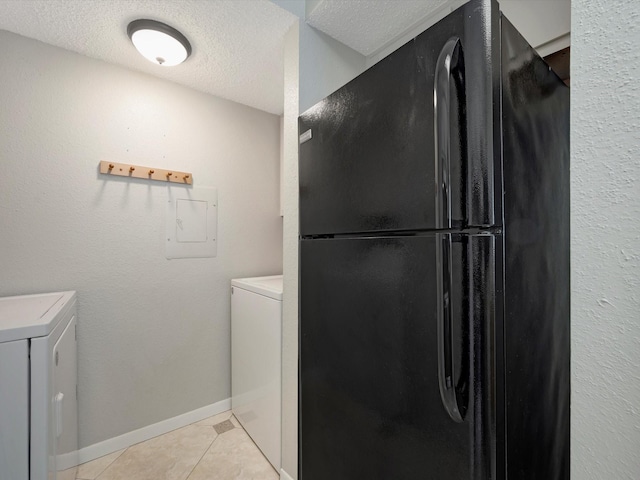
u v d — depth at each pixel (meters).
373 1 1.30
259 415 1.71
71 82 1.59
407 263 0.74
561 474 0.85
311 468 1.10
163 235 1.89
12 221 1.44
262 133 2.32
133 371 1.78
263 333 1.68
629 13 0.43
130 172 1.75
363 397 0.87
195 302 2.01
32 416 0.87
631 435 0.42
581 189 0.47
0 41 1.42
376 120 0.83
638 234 0.42
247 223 2.24
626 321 0.43
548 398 0.79
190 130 1.99
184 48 1.54
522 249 0.69
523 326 0.69
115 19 1.38
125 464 1.59
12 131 1.44
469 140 0.62
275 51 1.62
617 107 0.44
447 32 0.65
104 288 1.69
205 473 1.53
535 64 0.77
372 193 0.85
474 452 0.61
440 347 0.65
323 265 1.04
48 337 0.91
